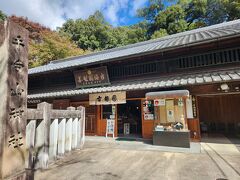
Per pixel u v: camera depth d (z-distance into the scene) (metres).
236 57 8.46
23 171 2.80
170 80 9.23
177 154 6.76
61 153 6.42
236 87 8.09
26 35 3.09
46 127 5.50
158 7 40.25
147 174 4.79
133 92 10.58
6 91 2.64
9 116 2.65
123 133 12.56
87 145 8.64
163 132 8.35
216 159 6.02
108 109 11.59
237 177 4.51
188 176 4.61
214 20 32.09
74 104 12.66
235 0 28.53
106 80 11.55
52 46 28.56
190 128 9.07
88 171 5.07
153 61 10.62
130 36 42.56
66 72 13.70
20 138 2.80
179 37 14.24
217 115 13.01
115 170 5.14
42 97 12.84
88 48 40.66
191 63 9.55
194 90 8.98
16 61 2.84
